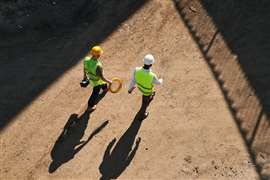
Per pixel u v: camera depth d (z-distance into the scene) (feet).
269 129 37.99
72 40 46.98
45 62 45.09
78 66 44.39
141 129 39.01
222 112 39.63
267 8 47.78
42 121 40.34
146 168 36.50
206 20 47.55
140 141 38.19
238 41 45.16
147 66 35.86
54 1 50.93
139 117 39.65
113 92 39.52
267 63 42.80
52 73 44.01
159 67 43.62
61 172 36.81
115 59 44.73
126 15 48.83
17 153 38.22
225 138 37.83
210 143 37.60
